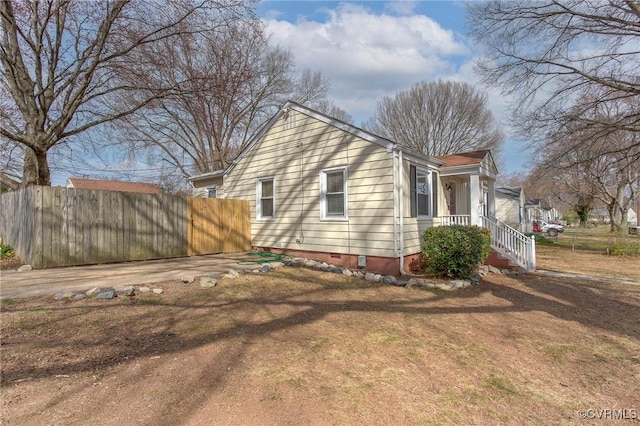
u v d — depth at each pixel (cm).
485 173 1183
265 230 1170
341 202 957
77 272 750
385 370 361
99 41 1072
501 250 1070
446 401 307
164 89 1179
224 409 276
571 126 1354
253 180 1216
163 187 2906
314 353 396
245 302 591
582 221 4169
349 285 751
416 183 967
